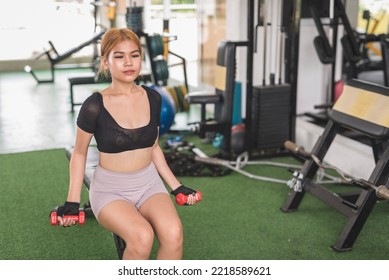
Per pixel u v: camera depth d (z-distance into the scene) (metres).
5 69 8.23
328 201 2.69
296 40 3.77
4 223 2.82
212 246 2.55
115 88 1.86
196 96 3.71
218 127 3.77
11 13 8.16
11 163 3.88
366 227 2.78
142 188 1.89
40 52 8.38
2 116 5.35
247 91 3.79
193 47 7.32
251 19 3.63
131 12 4.84
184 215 2.94
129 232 1.72
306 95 4.75
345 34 4.28
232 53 3.62
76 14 8.43
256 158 3.96
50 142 4.45
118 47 1.79
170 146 4.23
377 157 2.75
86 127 1.80
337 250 2.48
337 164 3.78
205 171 3.73
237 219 2.88
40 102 6.04
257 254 2.47
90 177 2.35
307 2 4.55
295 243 2.59
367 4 4.80
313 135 4.06
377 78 5.11
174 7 7.00
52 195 3.25
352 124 2.65
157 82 5.02
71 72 8.19
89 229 2.74
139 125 1.84
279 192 3.30
